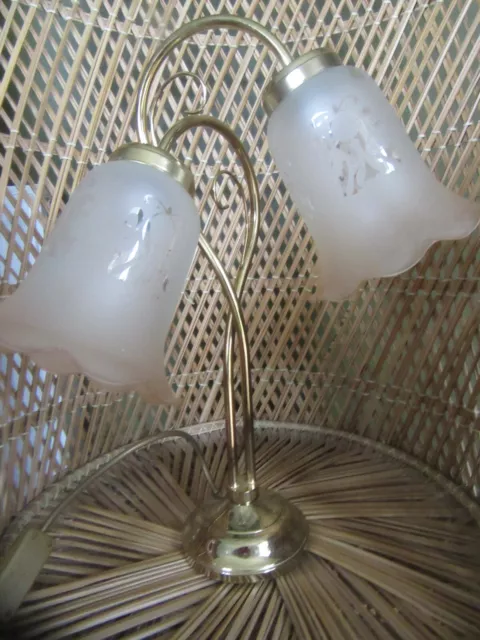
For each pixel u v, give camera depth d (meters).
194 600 0.41
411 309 0.59
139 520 0.50
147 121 0.39
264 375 0.68
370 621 0.39
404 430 0.61
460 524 0.48
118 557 0.46
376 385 0.63
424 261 0.56
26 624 0.39
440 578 0.43
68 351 0.30
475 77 0.50
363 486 0.54
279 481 0.55
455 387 0.56
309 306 0.66
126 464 0.60
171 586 0.42
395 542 0.46
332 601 0.40
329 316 0.66
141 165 0.33
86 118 0.56
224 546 0.43
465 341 0.54
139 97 0.38
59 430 0.58
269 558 0.42
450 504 0.51
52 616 0.40
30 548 0.41
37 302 0.31
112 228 0.31
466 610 0.39
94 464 0.60
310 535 0.47
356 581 0.42
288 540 0.44
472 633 0.38
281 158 0.37
